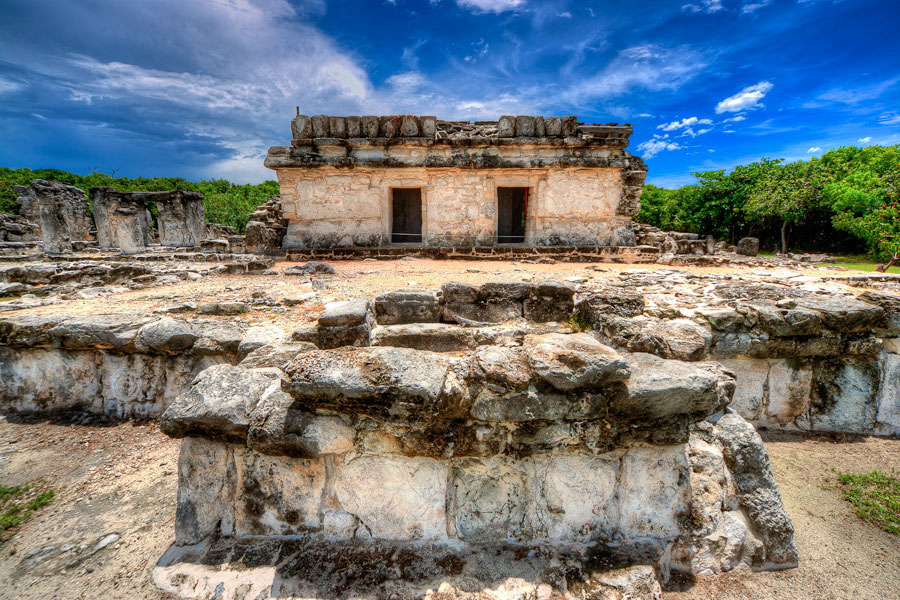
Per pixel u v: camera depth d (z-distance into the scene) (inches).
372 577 98.7
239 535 108.3
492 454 104.7
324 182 508.7
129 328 181.8
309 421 100.0
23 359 188.9
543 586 97.4
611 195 518.3
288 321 197.3
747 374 202.7
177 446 166.7
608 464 107.1
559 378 97.1
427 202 519.5
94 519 127.7
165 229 631.8
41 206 536.1
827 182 832.3
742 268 421.1
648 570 101.4
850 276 315.6
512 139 491.5
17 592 101.8
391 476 105.9
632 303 202.1
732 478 122.1
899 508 145.1
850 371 201.6
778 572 115.6
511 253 499.2
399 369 99.3
